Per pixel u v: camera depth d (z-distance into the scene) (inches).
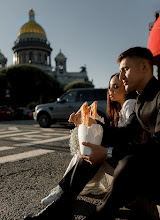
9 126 472.1
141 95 54.4
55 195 82.2
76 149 73.3
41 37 3464.6
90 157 57.9
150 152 45.1
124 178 46.1
